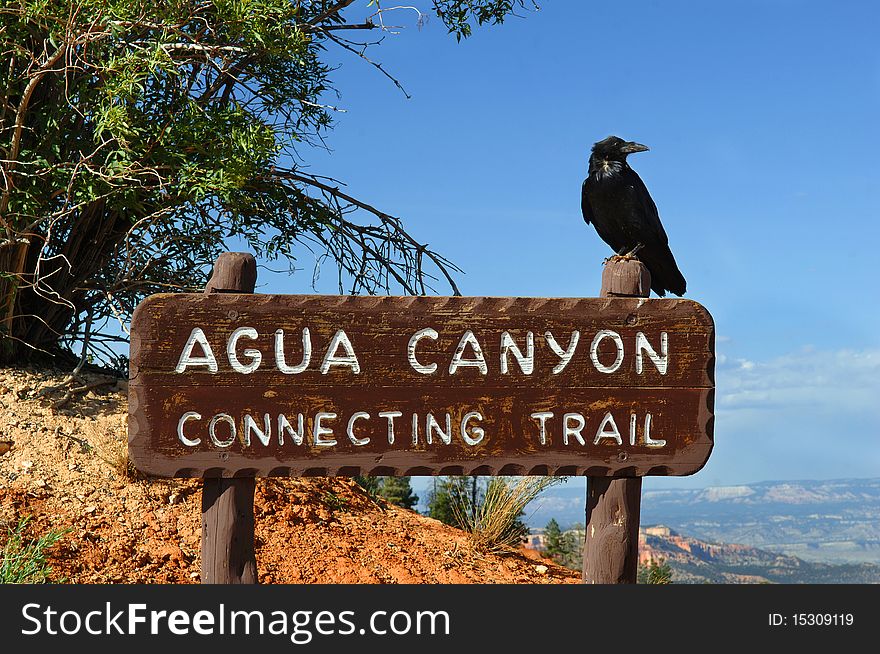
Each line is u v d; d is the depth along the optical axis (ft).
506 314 10.53
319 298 10.25
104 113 24.22
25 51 25.52
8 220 26.30
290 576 18.37
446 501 30.58
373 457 10.13
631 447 10.56
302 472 10.01
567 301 10.64
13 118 27.37
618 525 10.77
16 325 28.37
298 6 30.07
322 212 33.53
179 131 25.75
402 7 30.48
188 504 20.88
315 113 30.86
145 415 9.79
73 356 30.01
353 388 10.19
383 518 23.56
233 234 31.22
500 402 10.41
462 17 31.86
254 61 29.94
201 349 9.98
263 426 10.01
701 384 10.73
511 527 23.29
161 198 27.55
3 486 19.80
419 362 10.34
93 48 26.30
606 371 10.61
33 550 17.06
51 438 22.59
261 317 10.12
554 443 10.44
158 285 29.55
